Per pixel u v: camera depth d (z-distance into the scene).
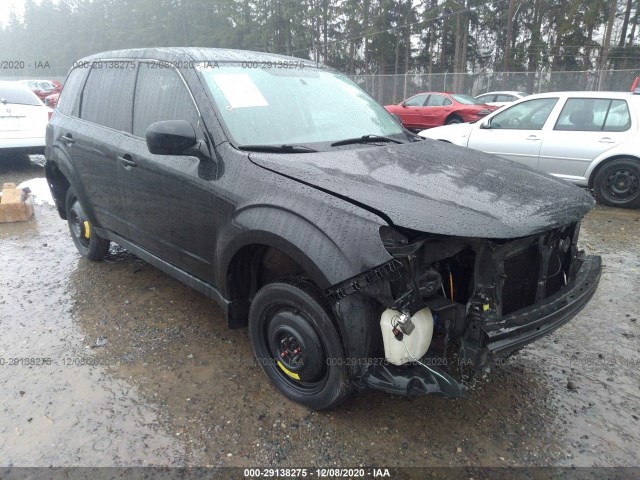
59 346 3.31
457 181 2.51
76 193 4.29
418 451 2.40
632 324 3.63
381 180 2.43
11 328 3.54
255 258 2.85
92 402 2.75
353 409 2.68
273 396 2.79
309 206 2.33
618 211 6.75
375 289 2.15
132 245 3.88
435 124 15.66
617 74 18.88
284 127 3.05
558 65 36.16
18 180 8.79
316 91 3.49
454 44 42.44
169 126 2.69
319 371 2.51
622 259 4.94
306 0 42.84
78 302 3.95
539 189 2.54
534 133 7.37
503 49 41.69
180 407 2.71
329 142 3.03
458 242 2.18
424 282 2.19
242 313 3.00
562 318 2.45
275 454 2.38
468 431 2.53
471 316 2.18
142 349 3.28
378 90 25.42
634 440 2.48
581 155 6.98
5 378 2.96
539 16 37.56
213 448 2.42
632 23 37.59
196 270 3.20
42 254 5.06
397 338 2.16
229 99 3.01
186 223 3.08
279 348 2.70
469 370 2.23
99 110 4.00
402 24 41.56
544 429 2.55
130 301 3.96
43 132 8.95
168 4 49.94
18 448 2.41
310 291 2.40
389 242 2.11
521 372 3.04
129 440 2.47
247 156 2.70
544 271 2.52
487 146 7.87
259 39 44.50
